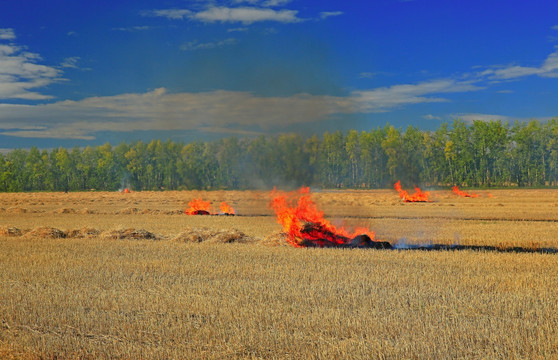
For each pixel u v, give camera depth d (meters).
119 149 149.00
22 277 14.48
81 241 23.20
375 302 11.42
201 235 25.02
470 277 14.23
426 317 10.11
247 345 8.70
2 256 18.34
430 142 126.44
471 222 34.00
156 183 141.25
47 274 14.89
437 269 15.52
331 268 15.63
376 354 8.16
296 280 13.99
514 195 78.81
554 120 120.69
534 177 119.88
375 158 122.19
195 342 8.91
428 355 8.11
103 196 90.44
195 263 16.77
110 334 9.48
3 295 12.24
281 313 10.53
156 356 8.30
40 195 102.00
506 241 24.14
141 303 11.50
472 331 9.22
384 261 17.02
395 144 123.44
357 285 13.26
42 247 20.84
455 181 124.31
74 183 146.25
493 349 8.46
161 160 139.38
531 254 18.56
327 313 10.46
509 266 15.95
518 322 9.70
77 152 150.12
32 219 38.56
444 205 55.03
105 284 13.60
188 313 10.64
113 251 19.69
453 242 24.41
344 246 22.78
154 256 18.41
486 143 124.12
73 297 12.07
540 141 120.69
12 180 143.25
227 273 14.97
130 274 15.00
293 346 8.65
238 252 19.27
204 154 121.75
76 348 8.74
